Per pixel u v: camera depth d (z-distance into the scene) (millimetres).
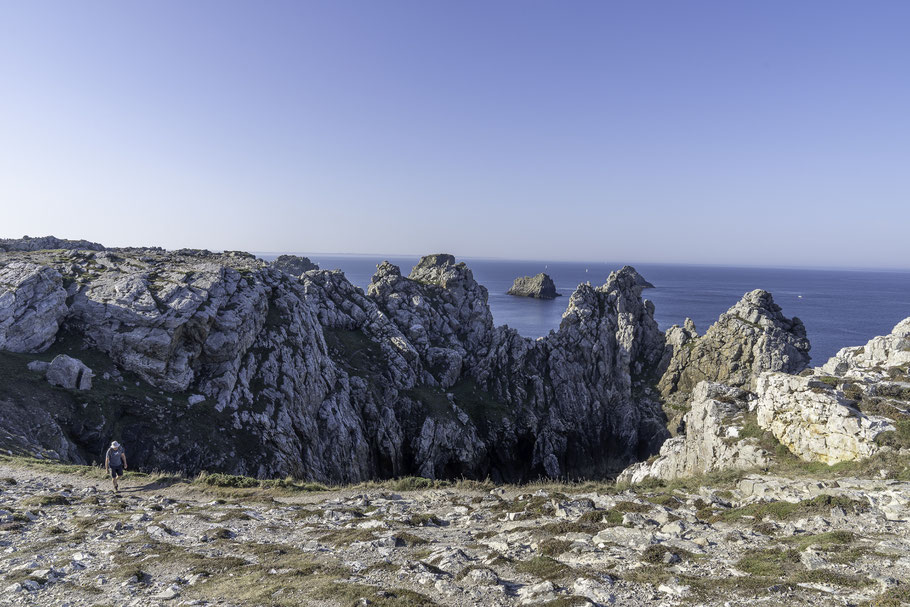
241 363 59719
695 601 11922
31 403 41250
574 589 13266
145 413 47406
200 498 28422
